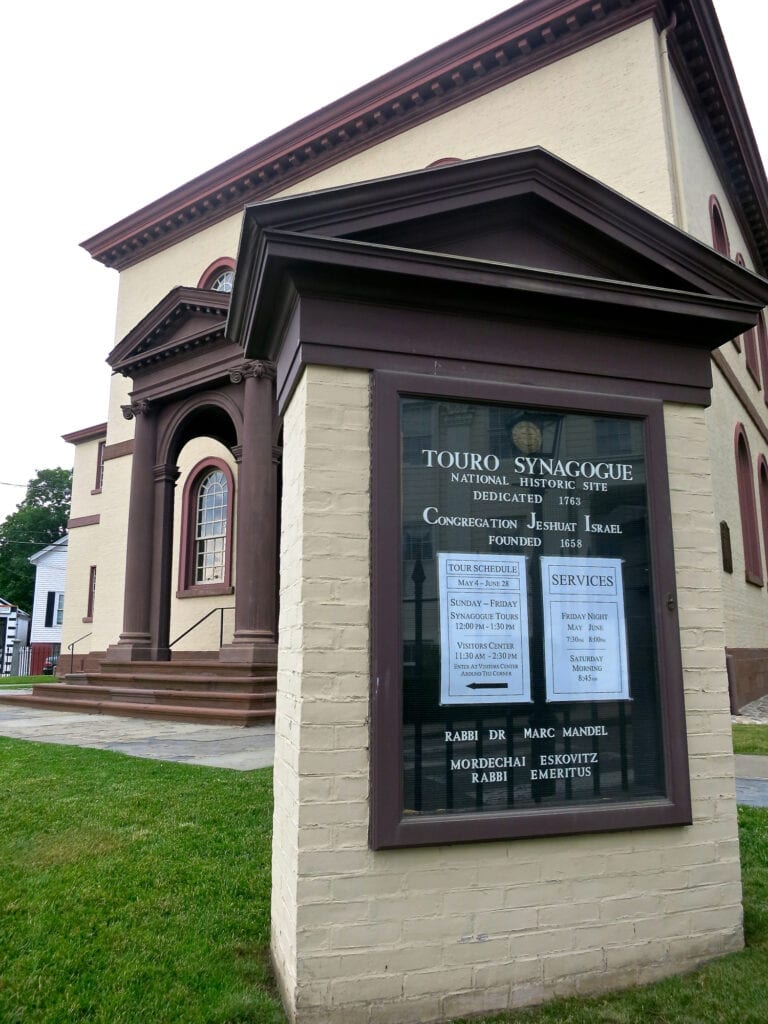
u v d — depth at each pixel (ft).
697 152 42.32
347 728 9.50
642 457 11.60
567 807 10.21
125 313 64.18
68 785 19.95
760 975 10.16
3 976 10.24
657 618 11.13
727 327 12.06
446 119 44.60
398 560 9.97
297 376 10.57
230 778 20.56
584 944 10.04
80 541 75.77
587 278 10.95
